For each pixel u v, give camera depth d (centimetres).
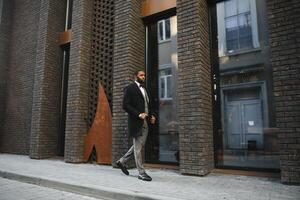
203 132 532
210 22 634
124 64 674
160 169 613
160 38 711
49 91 916
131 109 486
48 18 938
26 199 406
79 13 828
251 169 536
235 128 568
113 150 665
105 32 802
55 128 925
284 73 462
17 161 803
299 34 457
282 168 446
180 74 576
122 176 531
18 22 1148
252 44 571
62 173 571
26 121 1011
